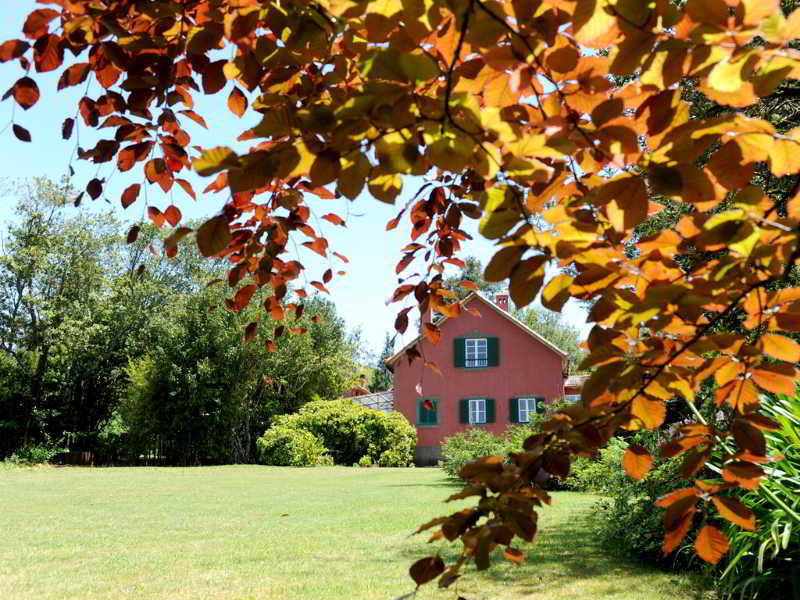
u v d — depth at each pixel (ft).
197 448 77.56
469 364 75.05
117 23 3.76
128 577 16.84
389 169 2.63
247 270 6.93
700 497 3.66
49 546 21.35
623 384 3.21
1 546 21.40
